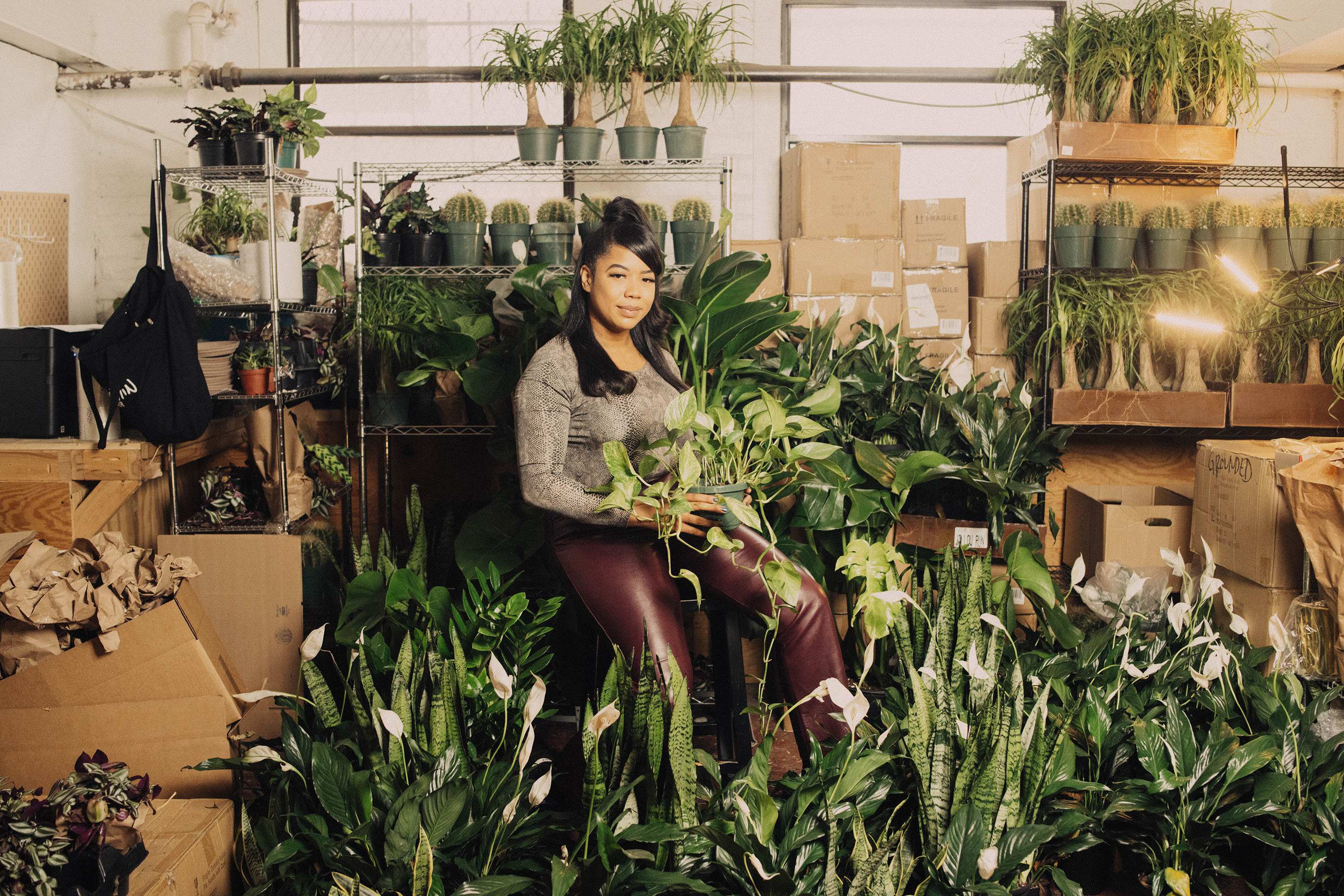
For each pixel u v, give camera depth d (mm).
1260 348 3201
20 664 2033
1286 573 2371
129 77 3559
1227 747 1862
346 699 2111
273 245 2781
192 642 2045
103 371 2488
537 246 3170
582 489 1979
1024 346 3340
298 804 1785
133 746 2020
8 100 3270
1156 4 3275
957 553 2797
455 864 1557
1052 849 1777
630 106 3244
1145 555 2979
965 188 3930
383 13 3881
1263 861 1876
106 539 2154
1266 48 3635
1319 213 3205
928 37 3881
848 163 3383
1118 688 2057
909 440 2936
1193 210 3289
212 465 3393
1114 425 3184
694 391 2195
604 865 1558
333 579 3041
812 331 3074
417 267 3135
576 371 2049
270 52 3852
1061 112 3256
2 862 1383
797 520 2664
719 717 2359
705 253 2525
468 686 1957
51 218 3406
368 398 3168
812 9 3859
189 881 1692
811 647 2010
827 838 1629
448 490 3596
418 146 3922
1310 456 2236
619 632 1933
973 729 1766
